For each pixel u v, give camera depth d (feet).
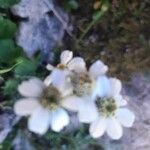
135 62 0.51
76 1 0.51
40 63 0.51
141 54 0.51
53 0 0.51
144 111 0.54
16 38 0.51
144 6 0.51
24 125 0.53
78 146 0.55
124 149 0.55
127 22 0.51
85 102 0.42
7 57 0.48
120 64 0.52
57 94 0.42
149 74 0.52
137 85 0.53
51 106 0.42
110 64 0.52
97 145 0.55
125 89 0.53
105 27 0.52
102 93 0.44
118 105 0.45
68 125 0.54
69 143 0.54
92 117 0.42
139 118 0.54
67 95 0.42
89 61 0.52
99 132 0.45
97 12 0.50
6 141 0.53
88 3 0.52
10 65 0.49
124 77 0.52
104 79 0.43
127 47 0.51
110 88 0.44
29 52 0.51
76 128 0.54
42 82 0.42
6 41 0.47
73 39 0.52
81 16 0.52
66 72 0.43
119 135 0.45
